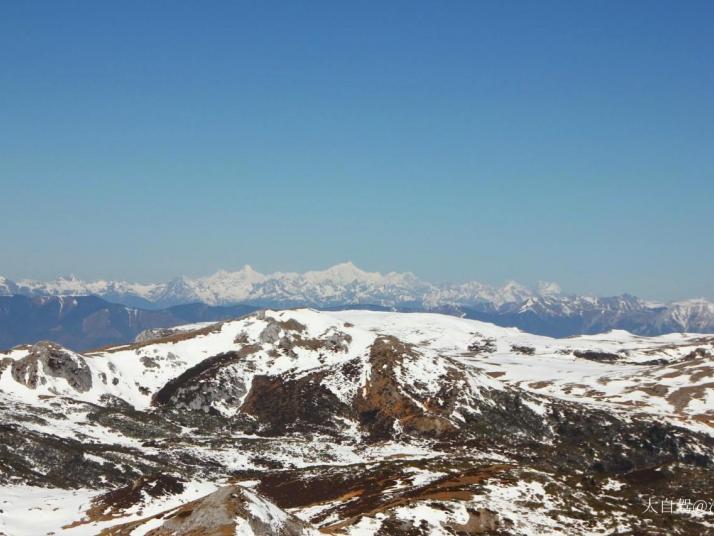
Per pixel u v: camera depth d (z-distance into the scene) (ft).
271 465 513.45
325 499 374.84
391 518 295.07
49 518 334.03
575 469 576.20
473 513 306.14
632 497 370.12
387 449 578.66
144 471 462.19
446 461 453.99
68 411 588.91
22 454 448.65
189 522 247.50
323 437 607.78
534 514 319.27
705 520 349.20
